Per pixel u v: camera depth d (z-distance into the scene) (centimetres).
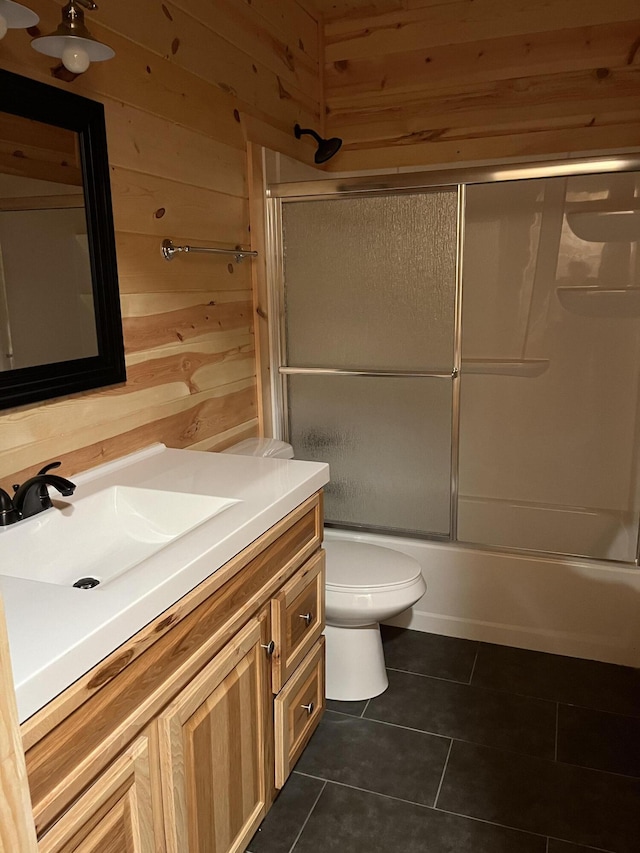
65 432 168
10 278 147
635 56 269
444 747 208
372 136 311
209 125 221
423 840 174
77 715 100
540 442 307
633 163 216
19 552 141
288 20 275
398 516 274
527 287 299
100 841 105
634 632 250
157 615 117
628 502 300
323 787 193
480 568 265
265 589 161
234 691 147
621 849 170
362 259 255
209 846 141
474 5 284
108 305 175
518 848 171
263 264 259
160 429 205
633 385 291
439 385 255
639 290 284
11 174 146
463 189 237
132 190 185
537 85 283
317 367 269
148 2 188
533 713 224
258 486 172
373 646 233
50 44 139
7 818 68
